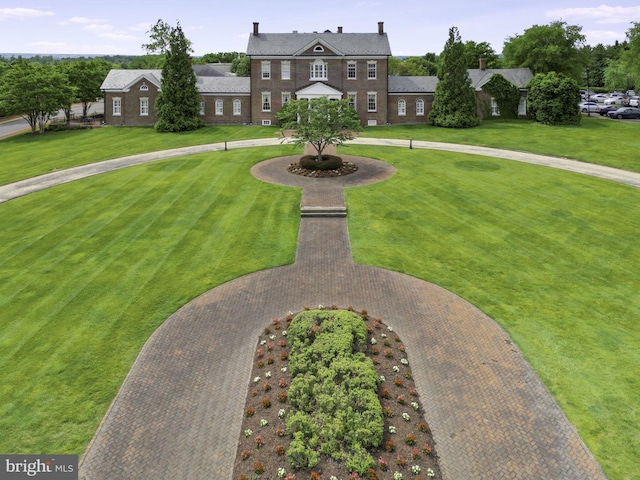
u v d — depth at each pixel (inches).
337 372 481.4
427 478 383.6
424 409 462.9
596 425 444.1
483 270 761.6
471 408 465.4
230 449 421.4
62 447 427.2
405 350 552.1
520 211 1013.2
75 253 838.5
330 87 2203.5
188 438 434.9
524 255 810.2
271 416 449.1
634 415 455.5
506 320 620.1
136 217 1012.5
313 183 1230.9
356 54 2214.6
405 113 2322.8
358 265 786.8
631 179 1223.5
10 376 522.3
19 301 679.1
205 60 4810.5
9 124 2596.0
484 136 1892.2
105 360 549.6
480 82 2348.7
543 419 451.2
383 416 443.2
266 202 1095.0
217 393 492.7
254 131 2085.4
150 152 1659.7
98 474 398.9
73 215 1030.4
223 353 559.2
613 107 2527.1
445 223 960.3
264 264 794.8
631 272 741.3
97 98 2871.6
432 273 755.4
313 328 555.5
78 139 1989.4
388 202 1085.1
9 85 2121.1
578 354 548.4
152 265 792.3
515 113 2380.7
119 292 705.0
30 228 959.6
